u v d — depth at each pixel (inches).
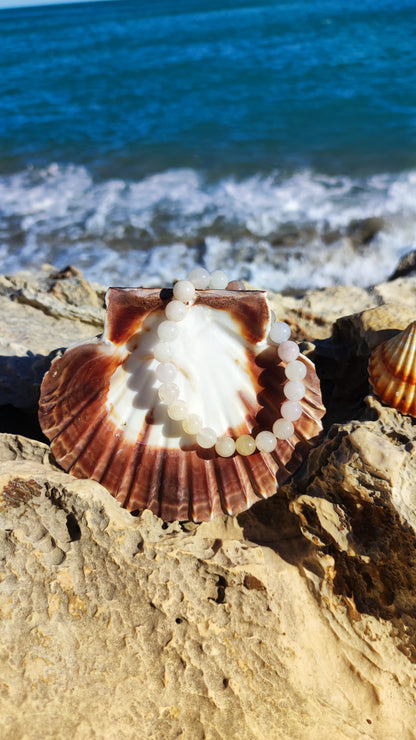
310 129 69.7
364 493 11.1
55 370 12.2
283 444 12.3
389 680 11.4
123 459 12.0
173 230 45.8
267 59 106.9
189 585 11.5
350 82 87.0
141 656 11.2
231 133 70.1
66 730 10.7
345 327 15.5
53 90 95.2
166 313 11.6
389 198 49.2
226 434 12.4
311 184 54.2
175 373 11.7
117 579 11.4
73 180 58.3
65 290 19.4
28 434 15.0
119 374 12.3
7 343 16.6
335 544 11.5
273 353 12.3
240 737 11.0
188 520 12.0
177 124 74.4
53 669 11.0
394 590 11.3
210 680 11.2
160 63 111.3
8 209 50.6
